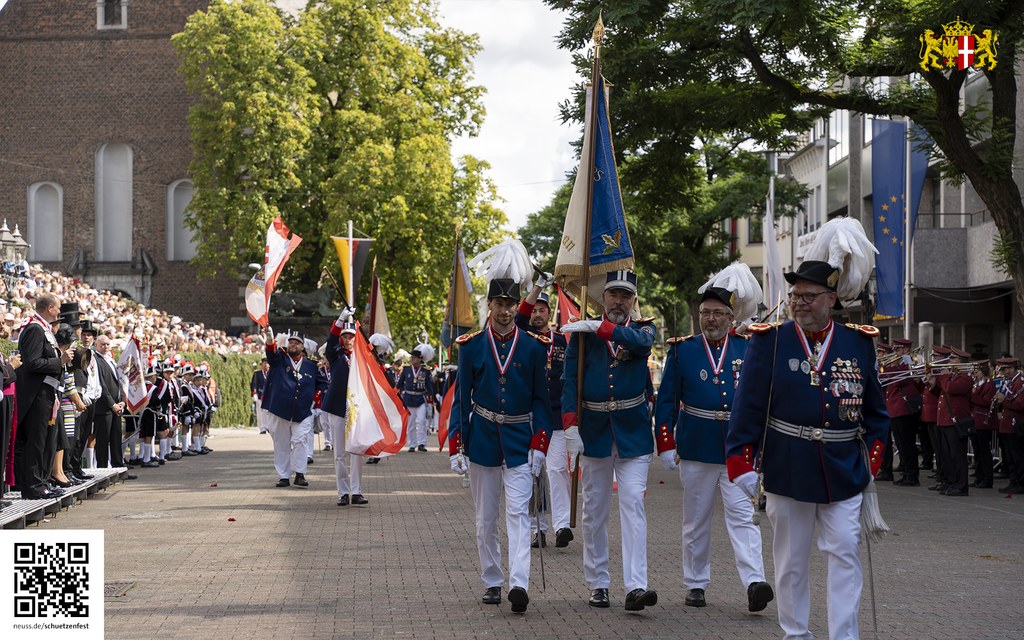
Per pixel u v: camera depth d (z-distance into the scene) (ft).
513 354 29.37
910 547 40.47
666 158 78.89
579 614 28.43
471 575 33.96
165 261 185.68
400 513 49.60
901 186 79.25
